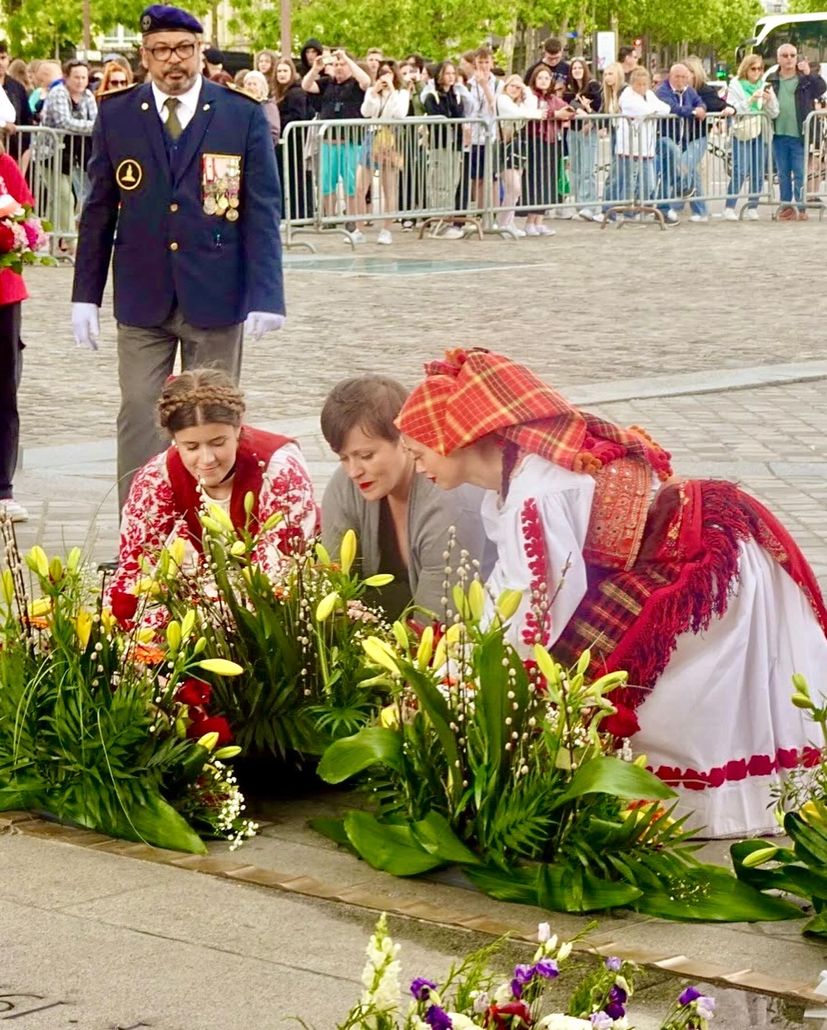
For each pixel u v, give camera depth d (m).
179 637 4.86
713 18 68.69
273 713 5.03
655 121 26.59
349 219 23.86
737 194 27.84
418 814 4.55
